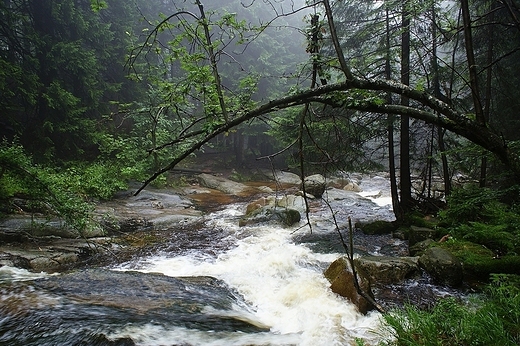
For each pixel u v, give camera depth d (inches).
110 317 149.3
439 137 367.2
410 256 295.3
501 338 119.6
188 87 121.6
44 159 469.1
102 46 576.1
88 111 574.2
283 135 319.6
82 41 547.8
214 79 121.3
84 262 285.3
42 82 501.0
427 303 201.9
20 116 528.7
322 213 488.7
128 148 448.1
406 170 393.7
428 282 230.7
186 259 297.6
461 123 85.9
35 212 343.9
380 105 92.0
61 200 285.4
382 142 410.9
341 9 389.7
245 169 931.3
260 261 290.2
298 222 431.8
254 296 223.3
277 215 423.2
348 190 681.0
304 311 195.5
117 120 621.6
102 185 454.6
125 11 634.2
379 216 469.1
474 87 87.0
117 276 202.4
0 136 469.4
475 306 182.9
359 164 370.3
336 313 191.6
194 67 122.3
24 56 476.1
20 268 257.3
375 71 395.2
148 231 388.2
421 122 399.9
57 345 126.6
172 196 559.8
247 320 177.6
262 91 864.9
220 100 111.7
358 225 403.5
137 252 315.0
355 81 91.0
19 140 474.9
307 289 223.6
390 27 363.6
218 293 214.1
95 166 502.0
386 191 697.0
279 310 203.6
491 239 253.0
